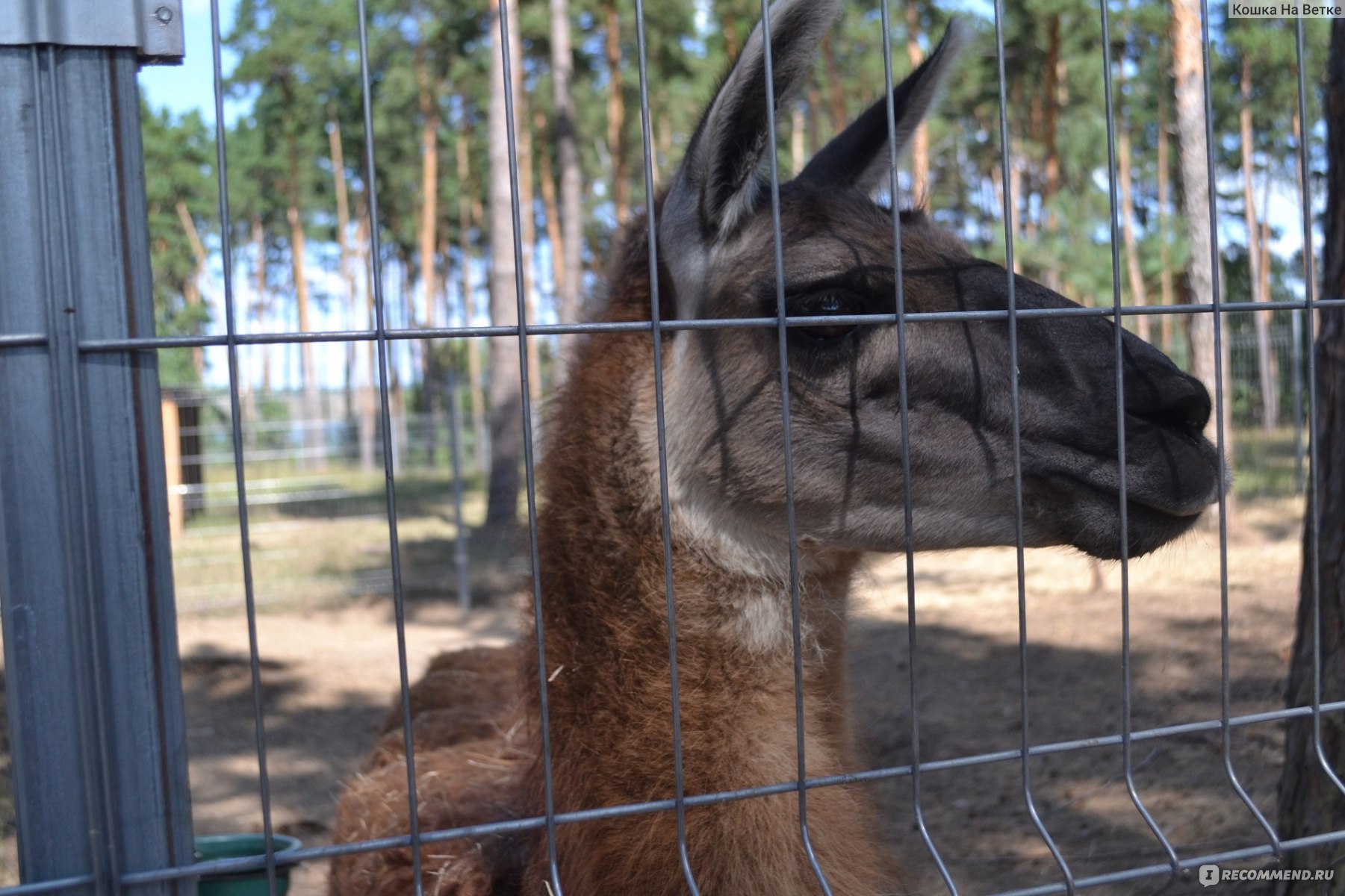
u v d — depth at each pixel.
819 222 0.71
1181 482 0.63
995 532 0.67
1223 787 1.32
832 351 0.67
